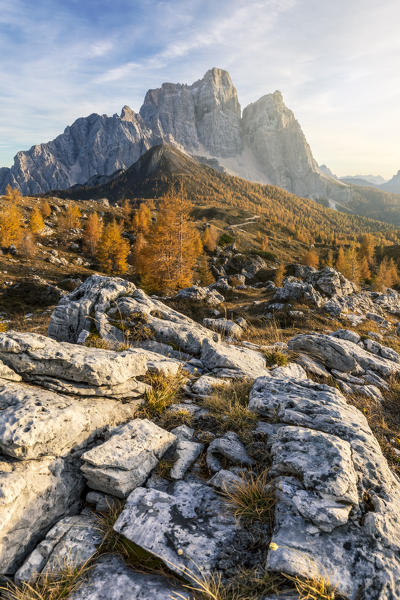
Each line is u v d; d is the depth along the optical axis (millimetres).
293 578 2740
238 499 3744
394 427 8008
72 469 4164
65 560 3217
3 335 5270
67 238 98938
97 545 3402
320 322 25031
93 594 2904
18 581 3123
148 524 3420
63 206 128250
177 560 3057
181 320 12031
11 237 80688
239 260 92000
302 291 30234
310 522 3266
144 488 3916
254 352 10758
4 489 3285
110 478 3883
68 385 5090
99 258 77625
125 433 4621
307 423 4844
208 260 92688
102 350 6262
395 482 3936
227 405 5918
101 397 5426
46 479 3785
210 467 4445
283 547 3006
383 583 2754
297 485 3660
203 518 3559
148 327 10641
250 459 4484
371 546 3047
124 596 2881
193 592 2914
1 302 52469
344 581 2760
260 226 190750
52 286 59312
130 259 89688
